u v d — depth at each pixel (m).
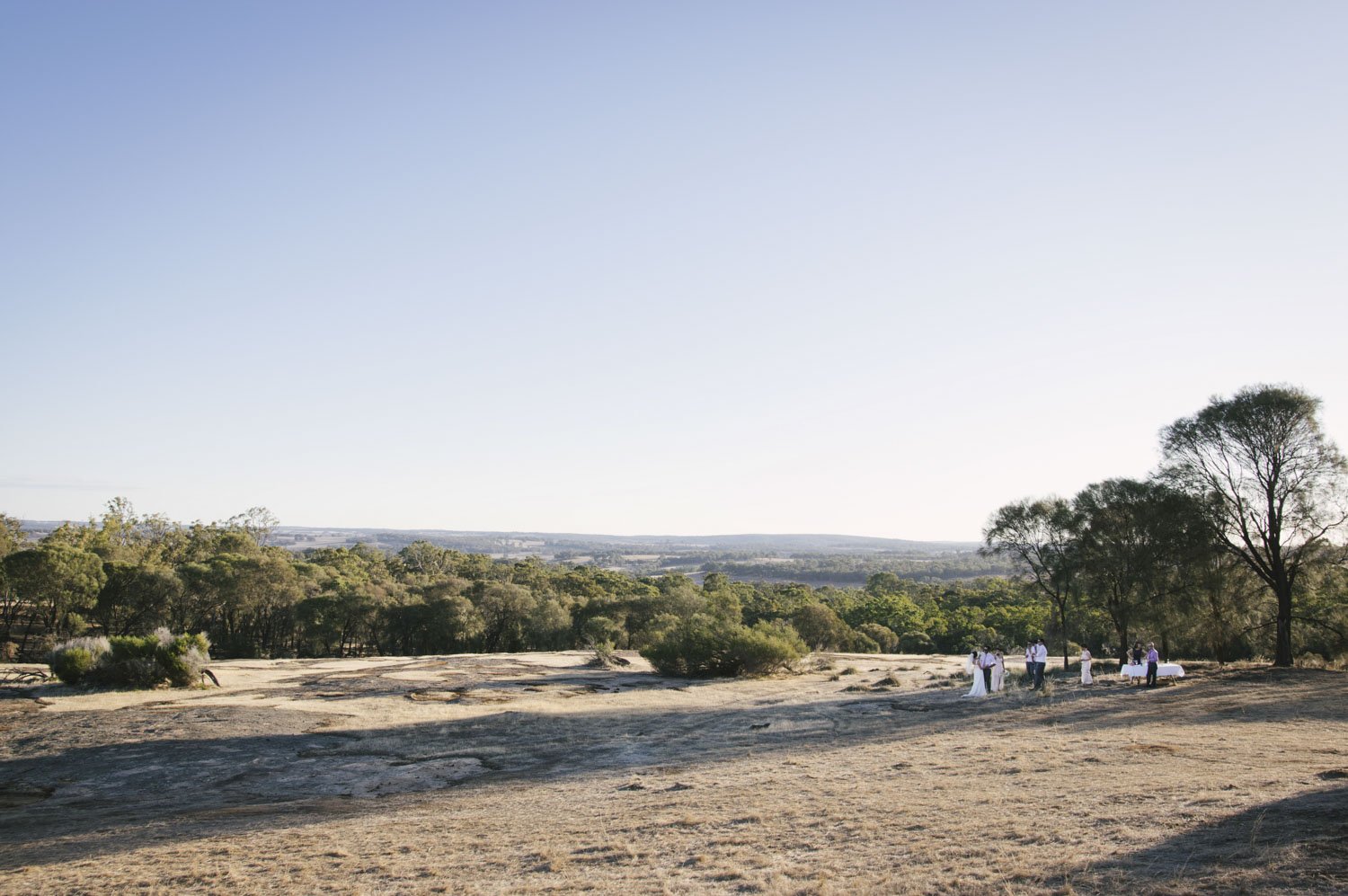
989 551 43.25
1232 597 38.09
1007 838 9.75
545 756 22.20
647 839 11.34
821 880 8.75
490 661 55.19
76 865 12.32
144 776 21.27
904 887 8.31
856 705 30.53
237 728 26.78
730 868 9.54
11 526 97.38
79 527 96.44
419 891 9.64
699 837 11.27
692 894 8.70
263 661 53.12
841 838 10.55
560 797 15.82
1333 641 37.28
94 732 25.91
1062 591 44.03
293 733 26.23
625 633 89.38
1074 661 48.44
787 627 50.94
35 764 22.53
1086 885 7.75
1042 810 11.08
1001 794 12.41
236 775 21.36
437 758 22.56
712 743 22.47
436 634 84.38
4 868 12.55
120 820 16.50
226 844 13.11
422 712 31.48
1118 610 39.56
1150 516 37.38
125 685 36.22
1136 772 13.37
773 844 10.56
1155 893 7.29
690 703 33.97
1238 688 27.27
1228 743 16.03
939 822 10.88
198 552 105.69
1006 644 86.00
